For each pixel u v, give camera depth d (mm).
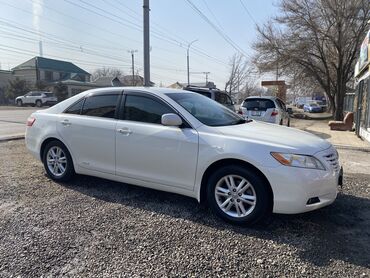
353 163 7551
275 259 3068
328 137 13289
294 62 26359
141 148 4328
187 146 4000
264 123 4906
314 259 3076
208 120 4297
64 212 4059
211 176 3924
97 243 3309
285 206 3557
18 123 16312
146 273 2818
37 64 55062
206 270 2875
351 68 26047
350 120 16328
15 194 4672
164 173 4211
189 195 4117
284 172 3514
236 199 3795
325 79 28656
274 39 26531
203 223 3826
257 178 3643
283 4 25125
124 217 3943
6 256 3041
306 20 24750
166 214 4059
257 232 3617
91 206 4270
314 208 3625
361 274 2844
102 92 4930
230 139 3822
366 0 22406
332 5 23172
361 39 23641
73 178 5277
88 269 2861
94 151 4777
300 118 28859
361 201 4621
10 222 3752
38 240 3348
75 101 5184
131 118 4535
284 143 3678
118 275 2783
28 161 6695
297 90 31266
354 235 3574
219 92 11516
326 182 3639
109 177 4734
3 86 51500
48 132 5207
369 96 11844
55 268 2869
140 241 3367
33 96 38625
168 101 4348
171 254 3127
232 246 3299
